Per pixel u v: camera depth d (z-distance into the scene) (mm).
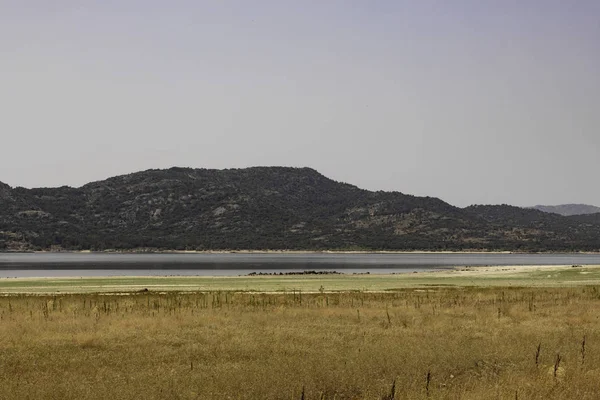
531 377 26203
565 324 44219
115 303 60281
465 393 23438
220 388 24812
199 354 32219
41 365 29766
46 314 48375
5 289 93875
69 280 122125
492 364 30219
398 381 26047
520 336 37625
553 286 95250
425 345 33812
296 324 43750
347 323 44750
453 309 54125
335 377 26469
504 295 69562
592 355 31469
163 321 44156
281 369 27609
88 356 31906
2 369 28891
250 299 64812
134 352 32812
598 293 74250
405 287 96000
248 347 33875
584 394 23625
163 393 24000
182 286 101438
